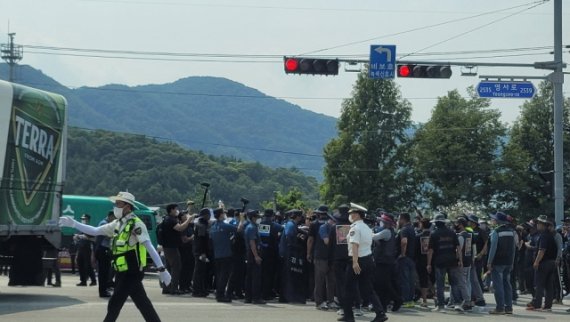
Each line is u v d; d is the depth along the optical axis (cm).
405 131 7625
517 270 2562
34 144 1827
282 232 2014
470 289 1919
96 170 11131
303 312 1739
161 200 10869
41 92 1870
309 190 14812
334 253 1631
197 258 2016
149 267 3272
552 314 1848
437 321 1645
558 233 2248
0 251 1889
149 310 1204
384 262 1791
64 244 3431
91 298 1931
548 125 7288
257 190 12669
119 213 1214
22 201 1778
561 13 2805
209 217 2039
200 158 12762
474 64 2595
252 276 1900
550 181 2877
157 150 12094
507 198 7162
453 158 7100
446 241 1855
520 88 2736
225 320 1555
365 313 1772
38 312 1620
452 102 7381
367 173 7438
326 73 2561
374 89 7625
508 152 7031
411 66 2586
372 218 2191
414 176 7350
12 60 7250
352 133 7581
